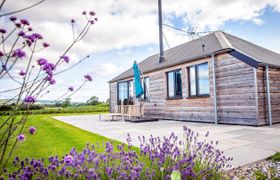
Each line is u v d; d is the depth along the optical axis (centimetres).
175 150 253
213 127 753
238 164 311
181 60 1028
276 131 629
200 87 973
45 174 192
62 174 192
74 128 802
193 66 1009
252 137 532
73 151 218
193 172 213
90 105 2631
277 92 838
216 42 1002
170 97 1157
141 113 1185
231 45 870
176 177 182
